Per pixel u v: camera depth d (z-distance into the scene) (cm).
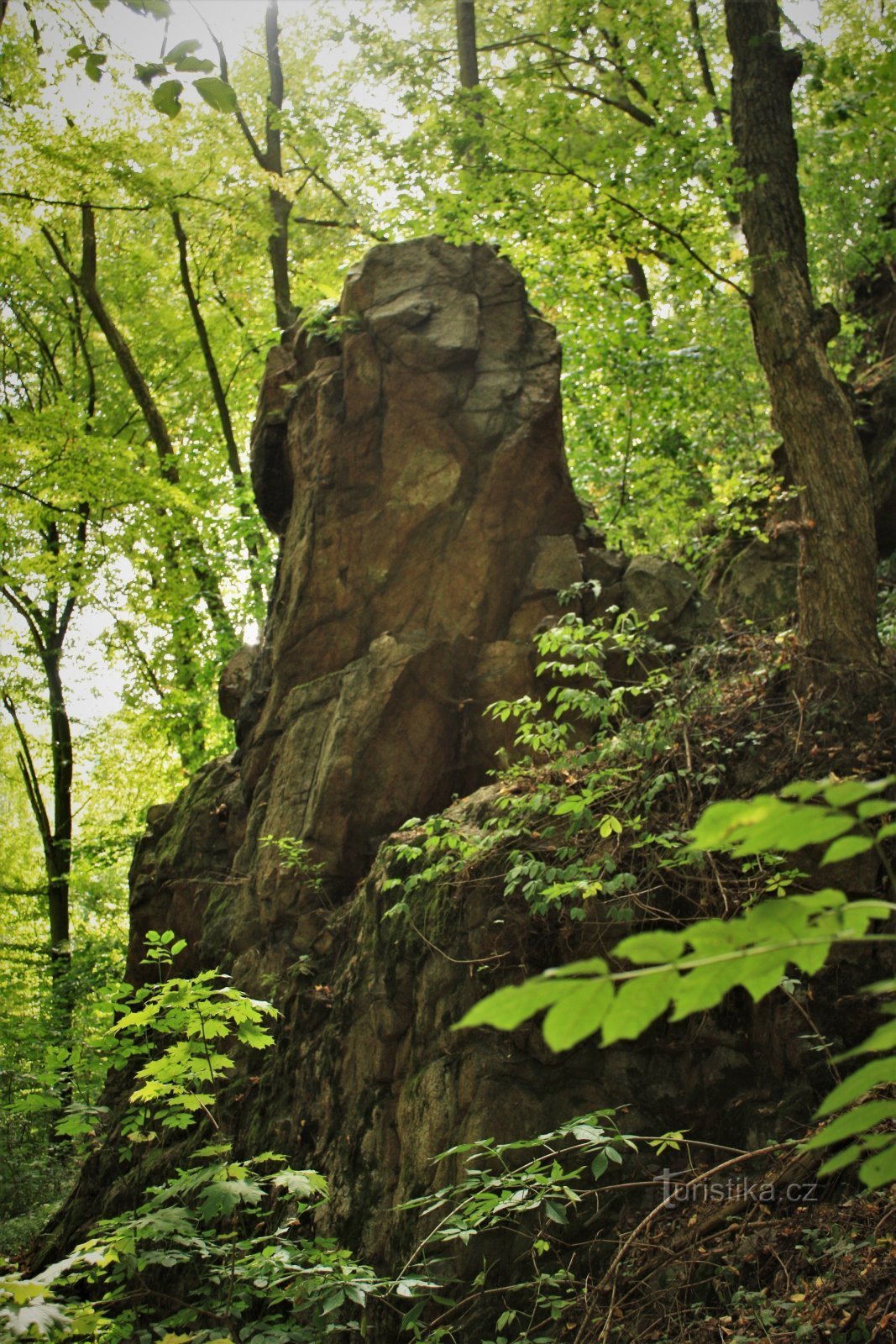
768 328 897
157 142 1431
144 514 1528
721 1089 617
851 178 1520
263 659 1101
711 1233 554
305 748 968
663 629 974
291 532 1062
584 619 983
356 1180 680
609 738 792
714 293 1383
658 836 680
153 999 495
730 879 652
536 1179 502
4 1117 1118
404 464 997
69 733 1952
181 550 1599
